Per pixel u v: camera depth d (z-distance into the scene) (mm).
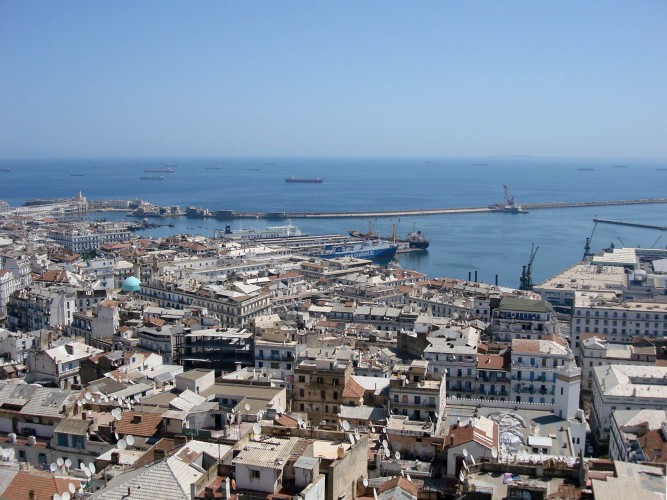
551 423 179875
